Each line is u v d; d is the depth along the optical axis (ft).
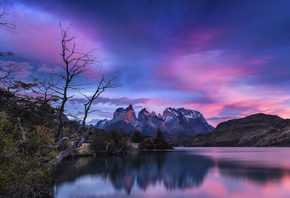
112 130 247.09
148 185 70.03
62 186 66.80
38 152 41.06
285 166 124.47
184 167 121.90
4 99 56.70
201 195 56.85
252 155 255.70
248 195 56.18
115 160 161.68
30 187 39.42
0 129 34.24
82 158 176.86
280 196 54.90
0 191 33.27
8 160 34.22
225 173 96.37
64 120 57.88
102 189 63.41
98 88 58.80
